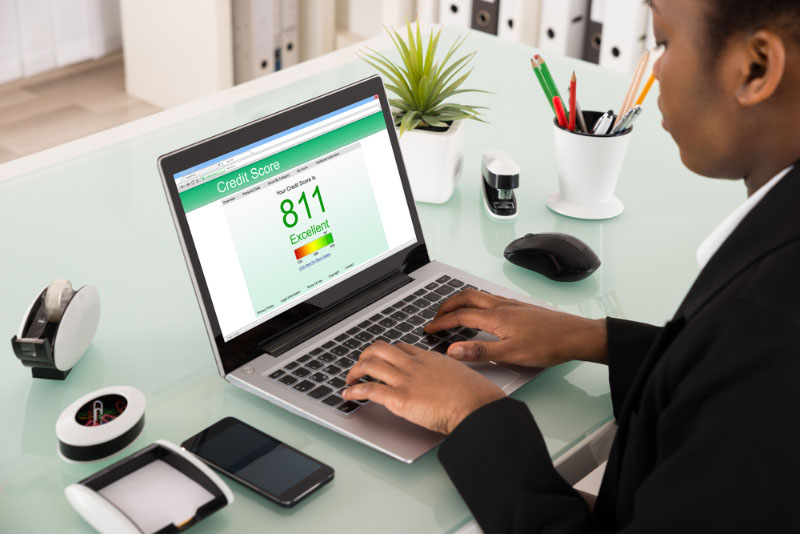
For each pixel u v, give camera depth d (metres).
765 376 0.59
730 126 0.67
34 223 1.25
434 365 0.90
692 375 0.62
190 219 0.96
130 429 0.88
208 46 3.05
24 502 0.83
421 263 1.18
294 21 3.14
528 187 1.41
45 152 1.42
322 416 0.91
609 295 1.16
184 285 1.16
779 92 0.63
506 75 1.75
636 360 0.96
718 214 1.34
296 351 1.01
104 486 0.82
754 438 0.59
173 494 0.82
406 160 1.33
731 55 0.64
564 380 1.01
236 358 0.98
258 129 1.03
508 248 1.22
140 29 3.26
